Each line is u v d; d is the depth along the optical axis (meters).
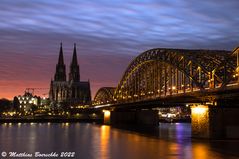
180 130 165.62
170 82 123.25
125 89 189.25
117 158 72.75
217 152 77.81
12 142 107.25
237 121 100.06
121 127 194.50
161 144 97.25
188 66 111.44
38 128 193.62
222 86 88.81
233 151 78.94
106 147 92.00
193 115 106.19
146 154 77.62
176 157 72.69
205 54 109.88
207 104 100.62
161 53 135.25
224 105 100.25
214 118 99.44
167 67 127.31
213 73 95.25
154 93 140.62
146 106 177.75
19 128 193.12
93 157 74.38
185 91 110.75
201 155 74.19
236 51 86.44
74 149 88.19
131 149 86.81
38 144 101.06
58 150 86.25
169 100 124.50
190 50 119.69
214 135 99.31
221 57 106.62
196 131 104.25
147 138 117.69
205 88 98.62
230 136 99.44
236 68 85.50
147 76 151.50
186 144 92.50
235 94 88.50
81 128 190.88
